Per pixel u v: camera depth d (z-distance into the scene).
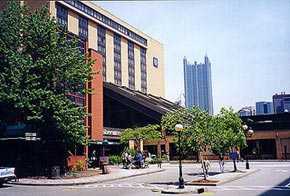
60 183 26.78
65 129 31.66
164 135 51.69
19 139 34.16
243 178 28.86
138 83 101.06
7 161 36.00
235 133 32.66
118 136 60.84
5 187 25.62
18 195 21.09
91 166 40.47
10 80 31.38
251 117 69.38
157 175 33.94
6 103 31.58
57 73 32.53
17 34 33.38
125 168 41.25
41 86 32.06
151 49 109.69
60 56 32.34
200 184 24.23
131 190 22.45
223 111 33.19
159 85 113.44
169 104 89.69
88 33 81.06
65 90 33.25
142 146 65.50
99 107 45.44
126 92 76.62
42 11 34.78
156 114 69.38
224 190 21.33
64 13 73.25
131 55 99.00
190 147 25.25
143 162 42.84
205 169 26.86
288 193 19.58
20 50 33.53
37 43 33.00
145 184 25.98
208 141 25.72
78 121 32.53
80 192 22.00
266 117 68.50
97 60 45.62
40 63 31.47
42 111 30.98
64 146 34.78
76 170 36.22
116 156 50.62
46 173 33.06
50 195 20.81
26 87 30.94
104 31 87.56
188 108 26.55
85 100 43.19
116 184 26.52
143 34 104.69
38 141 34.03
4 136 35.91
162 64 116.25
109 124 72.88
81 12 77.94
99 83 45.84
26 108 31.20
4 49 32.56
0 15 34.50
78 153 39.09
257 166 43.50
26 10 35.34
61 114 31.22
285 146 65.00
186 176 32.00
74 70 32.97
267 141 66.69
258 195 18.92
